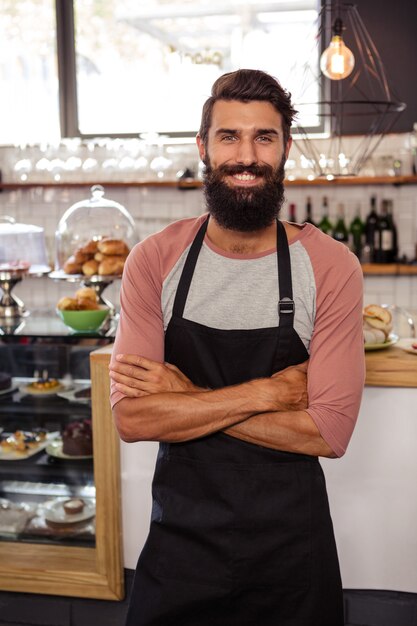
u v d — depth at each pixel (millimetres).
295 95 3529
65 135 5230
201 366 1692
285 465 1685
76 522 2635
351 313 1631
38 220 5184
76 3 5109
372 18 4711
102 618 2500
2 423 2637
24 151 4957
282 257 1662
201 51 5027
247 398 1618
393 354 2346
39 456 2611
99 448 2445
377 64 4742
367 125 4789
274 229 1696
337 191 4871
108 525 2465
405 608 2381
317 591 1687
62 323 2793
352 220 4871
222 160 1594
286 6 4855
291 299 1647
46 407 2574
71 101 5195
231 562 1691
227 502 1687
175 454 1723
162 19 5039
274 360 1673
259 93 1579
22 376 2586
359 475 2369
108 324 2713
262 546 1688
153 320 1708
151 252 1715
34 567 2529
